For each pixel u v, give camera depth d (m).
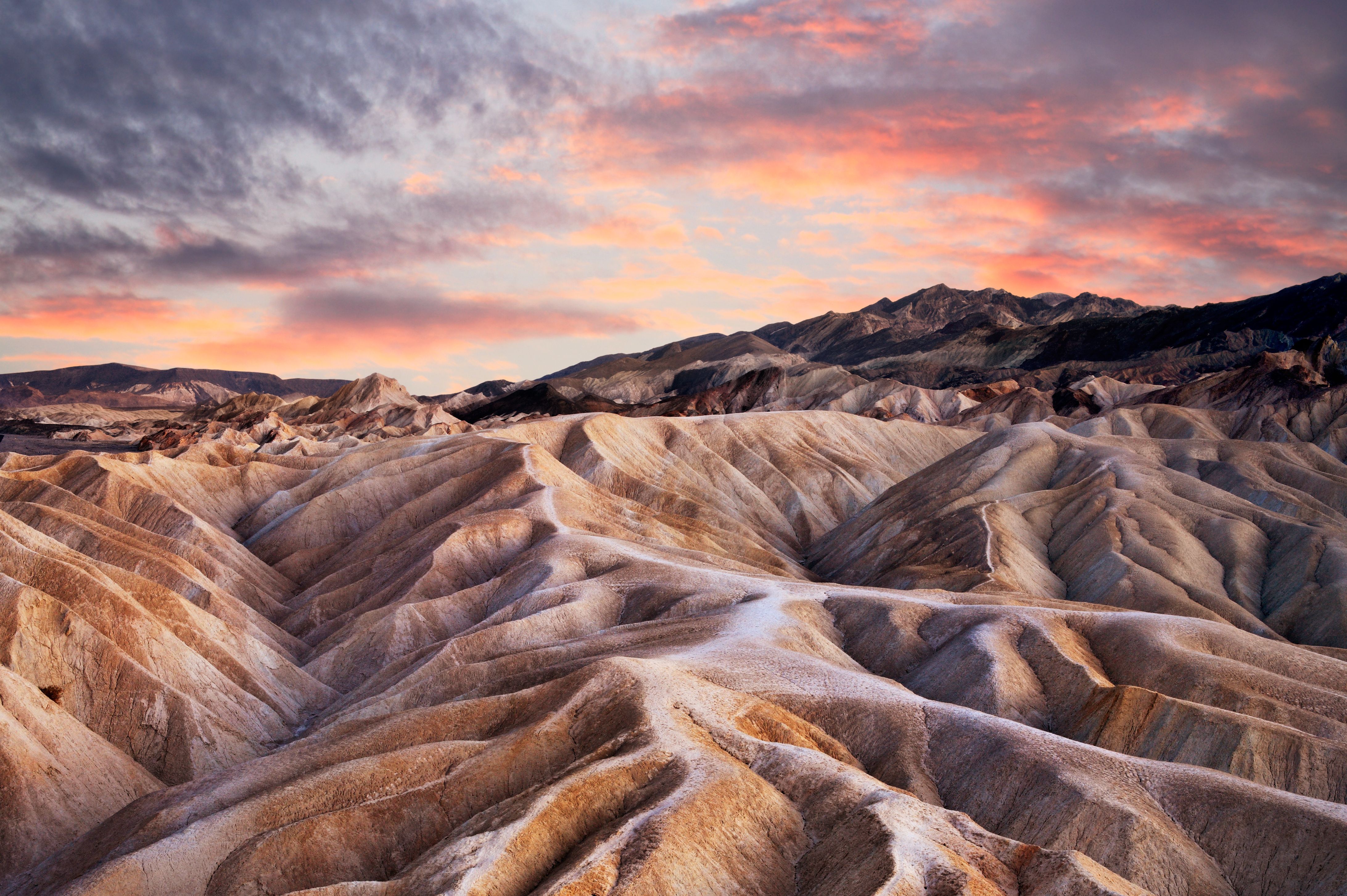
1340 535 96.88
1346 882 34.69
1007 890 32.16
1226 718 47.50
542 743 43.47
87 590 64.75
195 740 60.00
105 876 37.81
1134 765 42.12
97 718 58.88
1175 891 36.00
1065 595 97.38
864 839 34.34
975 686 56.47
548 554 88.12
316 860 37.75
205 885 37.94
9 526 69.19
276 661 74.69
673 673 49.69
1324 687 55.12
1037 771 41.84
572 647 63.19
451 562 90.50
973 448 146.75
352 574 97.50
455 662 67.19
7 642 58.19
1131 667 58.56
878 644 66.25
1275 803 38.38
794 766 40.69
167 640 65.56
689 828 34.09
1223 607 86.81
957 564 100.75
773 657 55.16
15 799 47.81
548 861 34.28
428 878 33.25
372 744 47.06
